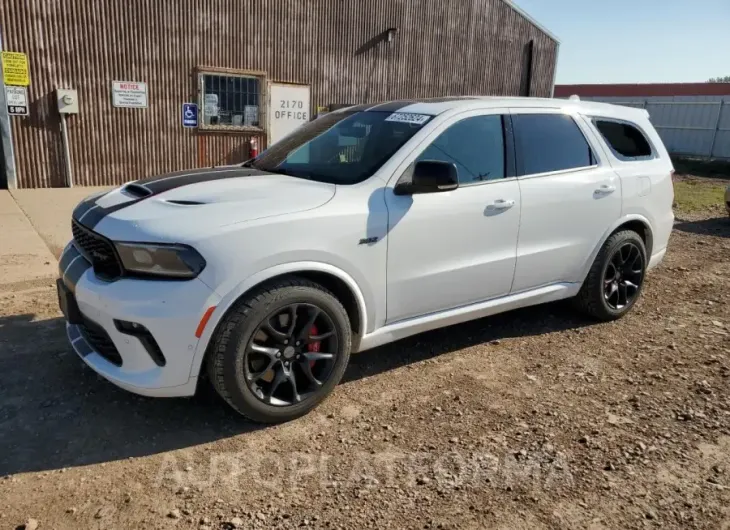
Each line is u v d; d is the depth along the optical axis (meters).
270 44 14.30
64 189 11.99
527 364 4.16
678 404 3.60
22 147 11.74
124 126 12.75
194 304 2.91
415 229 3.63
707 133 24.28
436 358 4.22
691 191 15.23
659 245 5.34
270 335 3.16
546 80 19.47
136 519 2.51
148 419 3.32
